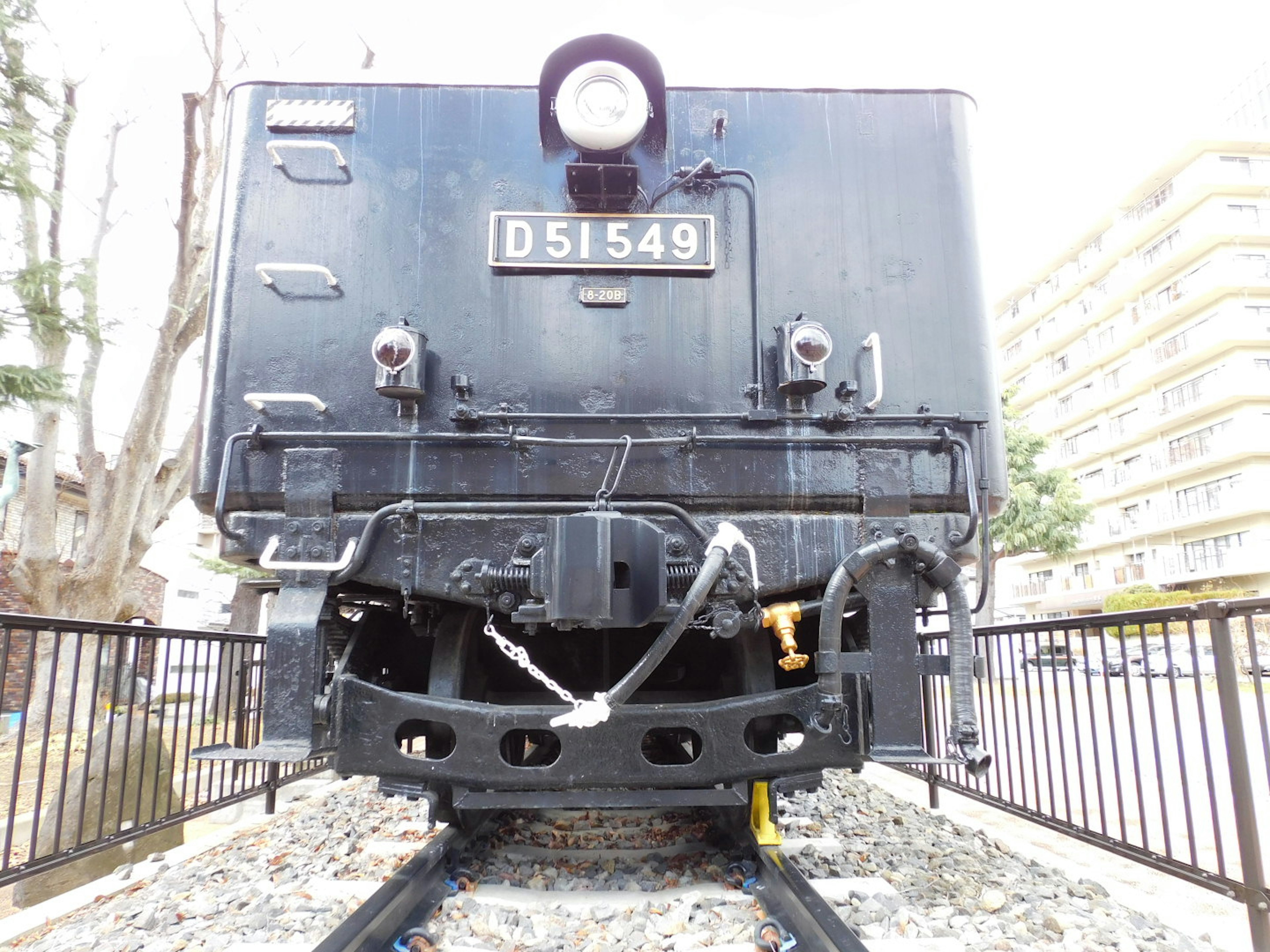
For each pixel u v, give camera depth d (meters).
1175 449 35.56
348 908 2.99
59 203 10.16
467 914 2.82
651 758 4.49
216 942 2.74
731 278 2.94
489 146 3.01
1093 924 2.90
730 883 3.06
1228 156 34.22
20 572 12.15
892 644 2.65
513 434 2.74
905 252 3.01
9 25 9.68
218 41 12.32
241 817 5.23
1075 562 42.28
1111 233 39.62
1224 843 4.88
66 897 3.42
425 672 3.55
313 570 2.64
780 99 3.11
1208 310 33.75
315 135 3.01
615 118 2.78
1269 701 12.95
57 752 9.77
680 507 2.77
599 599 2.35
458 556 2.67
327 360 2.84
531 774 2.64
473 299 2.89
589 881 3.19
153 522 13.28
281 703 2.55
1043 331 45.34
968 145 3.15
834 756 2.66
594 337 2.87
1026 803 4.22
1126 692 3.40
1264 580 31.11
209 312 2.95
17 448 4.17
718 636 2.62
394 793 2.92
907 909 2.88
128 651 11.83
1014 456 22.48
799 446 2.78
